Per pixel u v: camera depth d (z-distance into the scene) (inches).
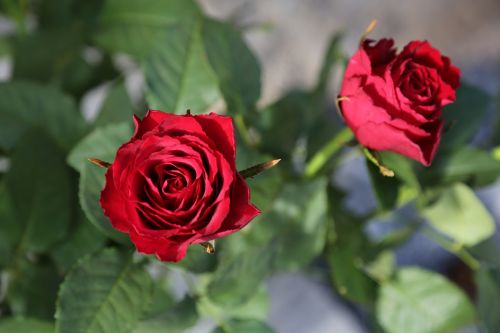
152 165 16.3
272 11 41.6
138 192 16.4
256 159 20.2
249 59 21.3
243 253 20.2
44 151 21.6
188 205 16.4
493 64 42.1
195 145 16.1
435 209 22.4
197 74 20.9
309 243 21.5
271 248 20.8
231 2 40.0
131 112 22.3
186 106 20.8
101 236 21.2
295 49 41.7
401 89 18.0
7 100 21.9
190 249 19.3
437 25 42.7
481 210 22.2
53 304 21.4
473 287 35.9
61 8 25.0
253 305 21.8
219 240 20.3
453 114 21.6
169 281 25.8
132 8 24.4
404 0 42.7
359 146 19.5
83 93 25.3
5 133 21.8
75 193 21.6
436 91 18.1
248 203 16.1
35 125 22.0
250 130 22.1
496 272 22.5
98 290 18.9
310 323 31.7
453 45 42.6
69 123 22.2
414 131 17.8
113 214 16.3
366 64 17.7
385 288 23.6
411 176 19.2
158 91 20.7
